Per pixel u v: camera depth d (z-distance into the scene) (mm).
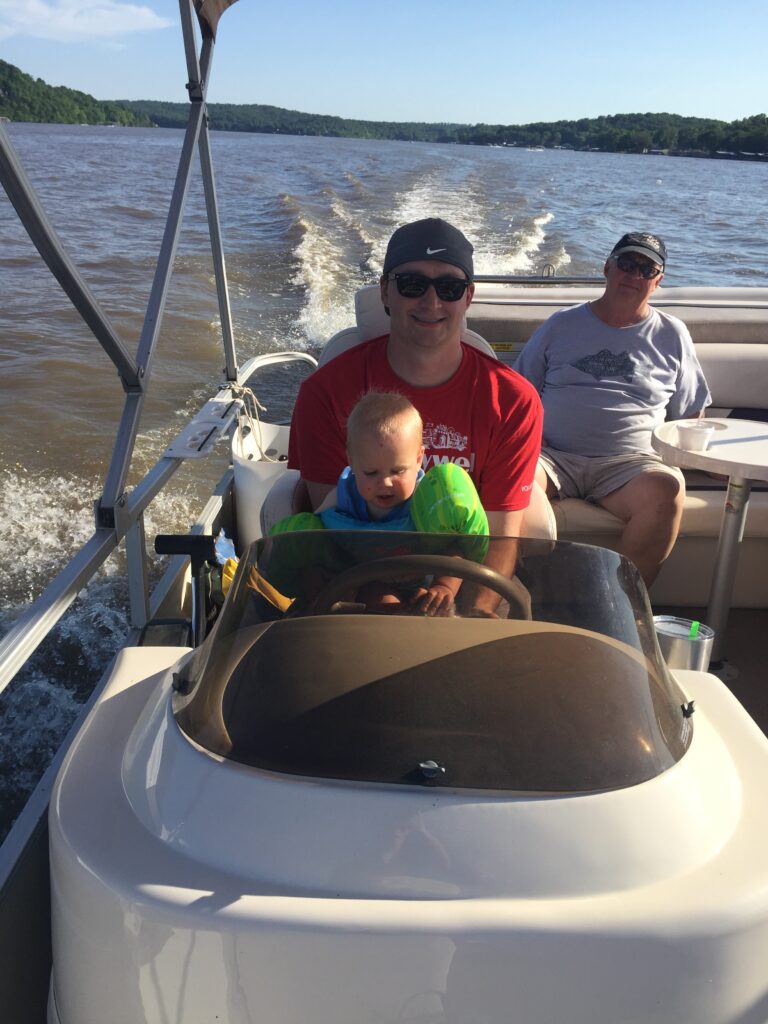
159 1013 1166
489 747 1311
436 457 2484
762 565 3652
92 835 1276
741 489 3020
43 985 1762
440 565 1572
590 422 3736
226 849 1219
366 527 1983
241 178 32656
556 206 25688
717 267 15492
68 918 1251
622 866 1211
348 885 1177
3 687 1586
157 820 1287
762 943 1181
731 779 1435
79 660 4723
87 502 6688
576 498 3666
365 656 1438
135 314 11844
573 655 1455
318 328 11773
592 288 5090
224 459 7484
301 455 2584
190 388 9242
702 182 45094
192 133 2936
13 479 7004
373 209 22750
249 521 3412
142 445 7742
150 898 1155
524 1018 1126
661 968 1129
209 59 3041
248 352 10531
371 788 1256
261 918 1120
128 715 1626
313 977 1117
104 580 5461
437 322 2367
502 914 1134
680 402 3941
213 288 13766
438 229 2355
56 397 8703
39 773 3957
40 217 1826
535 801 1251
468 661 1431
